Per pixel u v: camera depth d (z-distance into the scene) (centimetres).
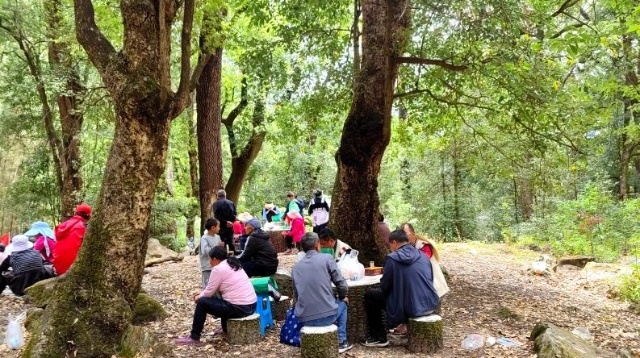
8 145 1816
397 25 777
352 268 605
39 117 1723
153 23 528
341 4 982
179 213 1841
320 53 1027
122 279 513
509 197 2088
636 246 1256
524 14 701
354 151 834
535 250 1488
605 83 878
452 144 1634
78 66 1611
